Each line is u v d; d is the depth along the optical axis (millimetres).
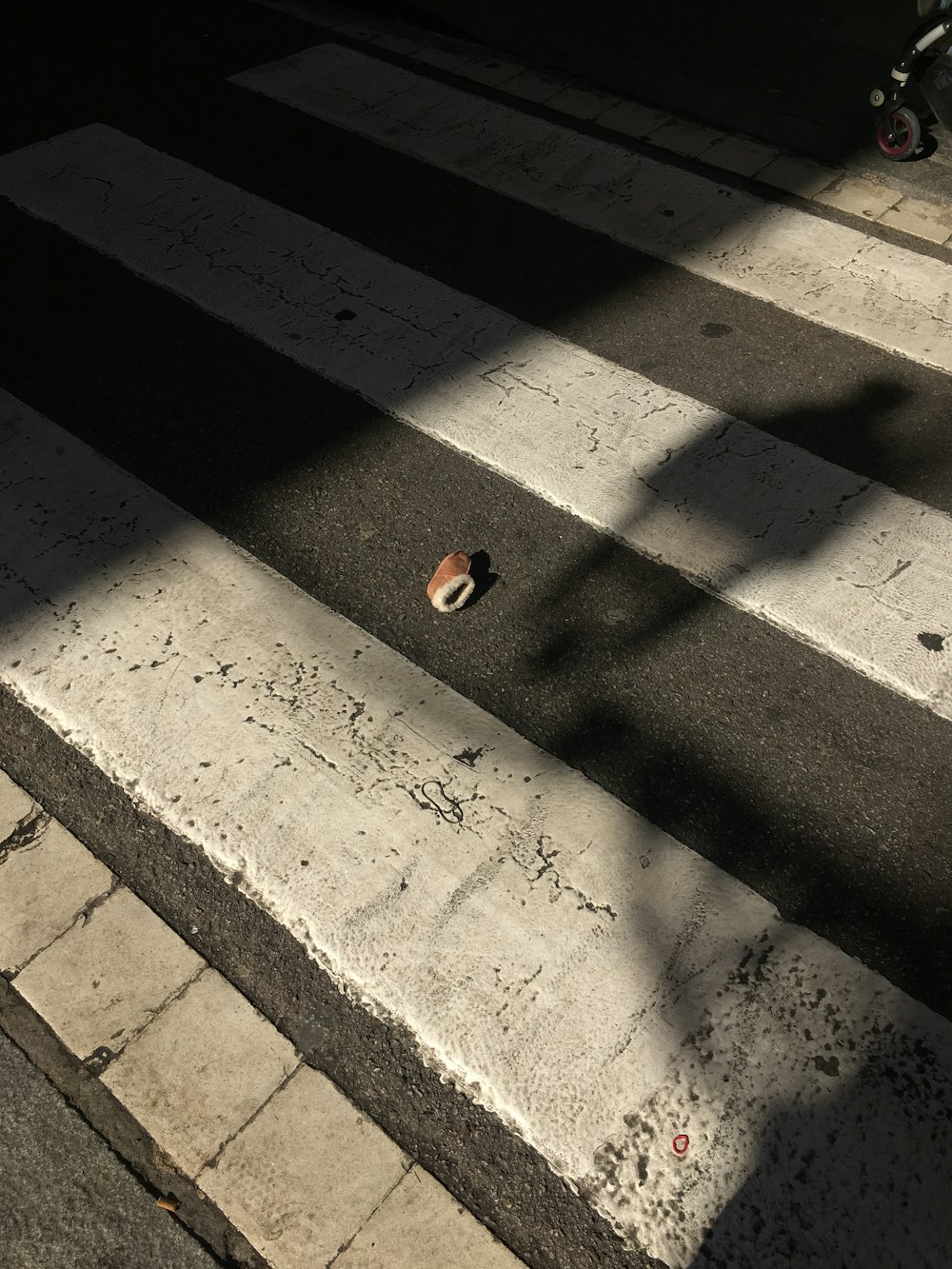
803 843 1750
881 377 2533
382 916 1668
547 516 2227
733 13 4016
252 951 1653
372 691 1934
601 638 2023
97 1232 1457
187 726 1881
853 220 3033
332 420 2418
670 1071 1527
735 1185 1444
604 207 3066
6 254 2826
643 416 2432
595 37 3873
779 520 2205
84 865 1741
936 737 1879
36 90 3463
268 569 2125
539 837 1749
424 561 2148
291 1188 1468
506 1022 1570
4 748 1872
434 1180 1469
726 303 2744
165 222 2943
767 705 1923
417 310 2697
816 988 1597
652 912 1669
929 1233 1407
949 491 2260
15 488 2252
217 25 3889
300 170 3158
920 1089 1509
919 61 3080
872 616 2041
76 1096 1549
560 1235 1430
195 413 2426
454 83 3611
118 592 2072
